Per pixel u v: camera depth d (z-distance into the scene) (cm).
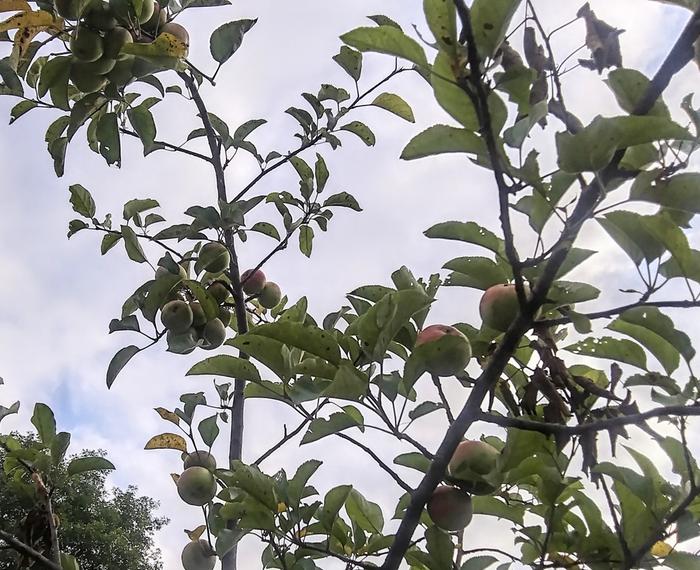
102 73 114
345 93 145
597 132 67
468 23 61
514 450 88
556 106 79
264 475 97
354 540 111
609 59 77
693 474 83
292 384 87
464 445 90
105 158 125
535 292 75
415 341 93
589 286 81
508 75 71
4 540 99
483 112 64
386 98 145
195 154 136
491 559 93
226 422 127
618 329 89
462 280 94
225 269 136
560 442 80
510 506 102
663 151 74
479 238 86
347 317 112
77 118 121
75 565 112
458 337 82
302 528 110
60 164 126
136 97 141
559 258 72
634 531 91
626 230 77
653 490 87
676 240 74
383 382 91
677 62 70
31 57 123
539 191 69
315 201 146
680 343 82
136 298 125
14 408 124
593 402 90
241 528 97
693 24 68
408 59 70
